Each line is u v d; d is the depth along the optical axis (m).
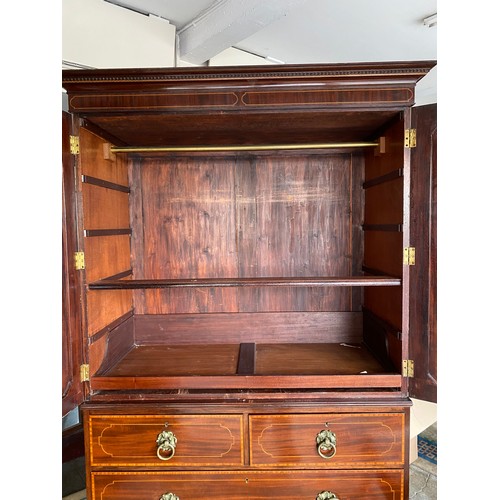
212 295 1.57
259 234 1.55
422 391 1.12
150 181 1.54
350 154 1.52
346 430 1.14
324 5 1.50
